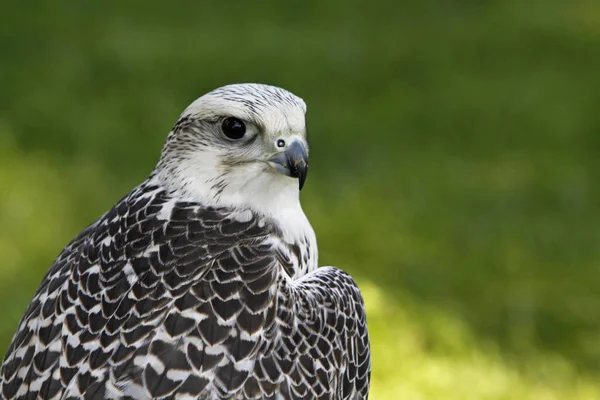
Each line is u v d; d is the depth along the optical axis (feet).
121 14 67.21
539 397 34.68
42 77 56.13
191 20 67.77
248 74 58.39
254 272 19.26
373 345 34.40
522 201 47.50
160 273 19.01
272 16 69.62
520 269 42.29
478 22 69.41
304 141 21.40
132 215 20.39
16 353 18.84
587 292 41.01
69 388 17.74
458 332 36.68
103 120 51.57
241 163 20.95
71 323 18.48
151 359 17.80
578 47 65.31
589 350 37.60
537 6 72.90
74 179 45.78
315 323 19.56
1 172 45.50
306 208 45.06
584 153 52.54
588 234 45.32
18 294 37.58
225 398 17.81
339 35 66.28
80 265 19.47
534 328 38.60
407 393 33.06
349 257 41.96
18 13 64.85
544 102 57.36
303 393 18.78
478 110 56.18
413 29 68.08
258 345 18.43
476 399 33.71
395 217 45.11
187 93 55.83
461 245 43.78
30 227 41.88
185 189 21.02
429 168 50.01
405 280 40.68
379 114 55.67
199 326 18.25
